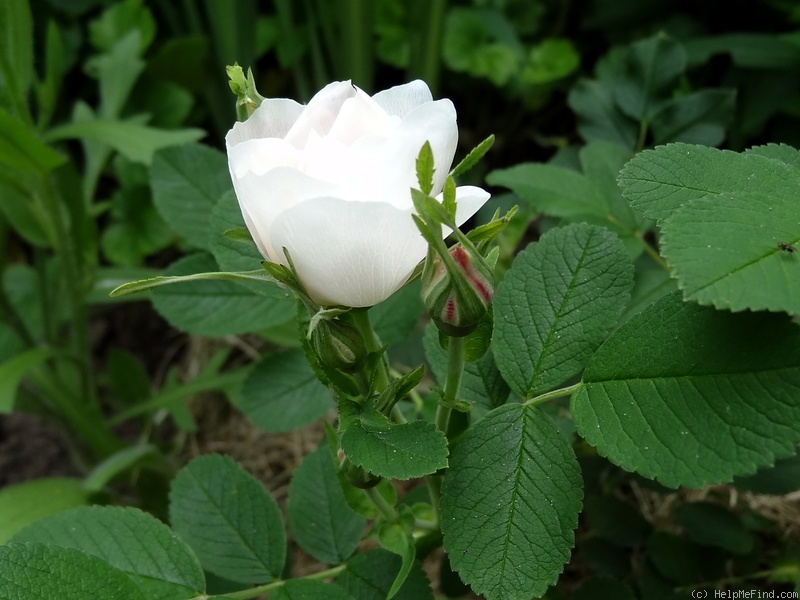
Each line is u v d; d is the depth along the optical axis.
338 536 0.21
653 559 0.25
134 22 0.46
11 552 0.16
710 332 0.14
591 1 0.47
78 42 0.49
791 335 0.13
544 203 0.25
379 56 0.49
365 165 0.13
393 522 0.19
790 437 0.13
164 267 0.49
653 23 0.45
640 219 0.25
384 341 0.24
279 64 0.52
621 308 0.17
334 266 0.13
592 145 0.26
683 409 0.14
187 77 0.47
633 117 0.30
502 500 0.16
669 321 0.15
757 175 0.15
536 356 0.17
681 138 0.30
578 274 0.17
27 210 0.35
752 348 0.14
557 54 0.46
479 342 0.16
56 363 0.40
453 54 0.46
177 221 0.26
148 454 0.33
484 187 0.47
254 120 0.15
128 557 0.18
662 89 0.30
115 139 0.32
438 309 0.14
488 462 0.16
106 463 0.32
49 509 0.28
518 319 0.17
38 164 0.28
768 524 0.27
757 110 0.38
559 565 0.15
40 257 0.37
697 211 0.13
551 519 0.15
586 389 0.15
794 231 0.13
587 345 0.17
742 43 0.39
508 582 0.15
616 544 0.26
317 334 0.14
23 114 0.30
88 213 0.37
